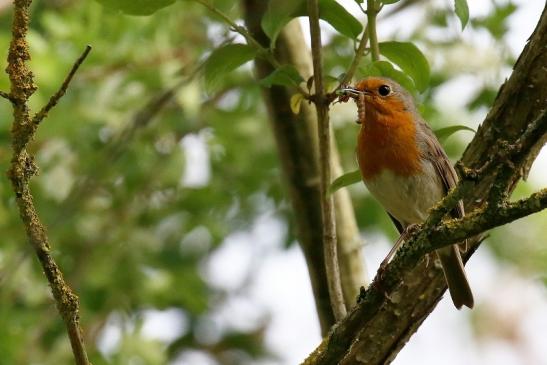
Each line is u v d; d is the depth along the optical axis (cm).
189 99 1252
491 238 1465
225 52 754
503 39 1231
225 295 1644
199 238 1544
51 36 1344
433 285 734
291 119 873
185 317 1619
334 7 737
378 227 1400
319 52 705
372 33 740
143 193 1425
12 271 1157
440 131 752
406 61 759
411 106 879
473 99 1285
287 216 1523
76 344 613
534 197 552
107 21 1288
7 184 1280
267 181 1471
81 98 1271
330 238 728
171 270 1472
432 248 583
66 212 1241
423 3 1280
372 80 870
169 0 762
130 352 1297
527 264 1487
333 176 895
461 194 562
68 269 1391
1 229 1319
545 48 706
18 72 584
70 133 1274
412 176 862
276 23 732
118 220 1405
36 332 1318
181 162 1367
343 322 634
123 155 1383
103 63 1278
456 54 1245
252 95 1414
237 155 1414
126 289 1391
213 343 1620
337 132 1312
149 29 1289
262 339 1641
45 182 1303
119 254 1393
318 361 650
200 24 1333
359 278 862
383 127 862
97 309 1389
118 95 1305
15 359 1227
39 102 1216
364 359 732
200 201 1473
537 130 537
